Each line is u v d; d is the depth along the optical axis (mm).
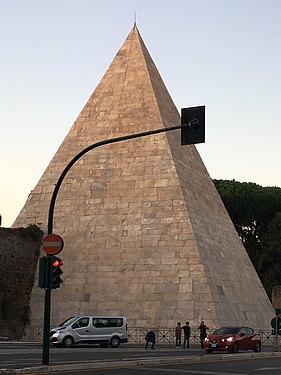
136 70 52469
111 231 46062
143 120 49406
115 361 24156
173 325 41719
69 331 36062
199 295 42156
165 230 44750
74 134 50938
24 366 21812
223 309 42969
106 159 49000
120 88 51938
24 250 45469
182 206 45156
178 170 47062
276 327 37000
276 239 71812
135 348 36656
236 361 27969
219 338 33594
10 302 43844
